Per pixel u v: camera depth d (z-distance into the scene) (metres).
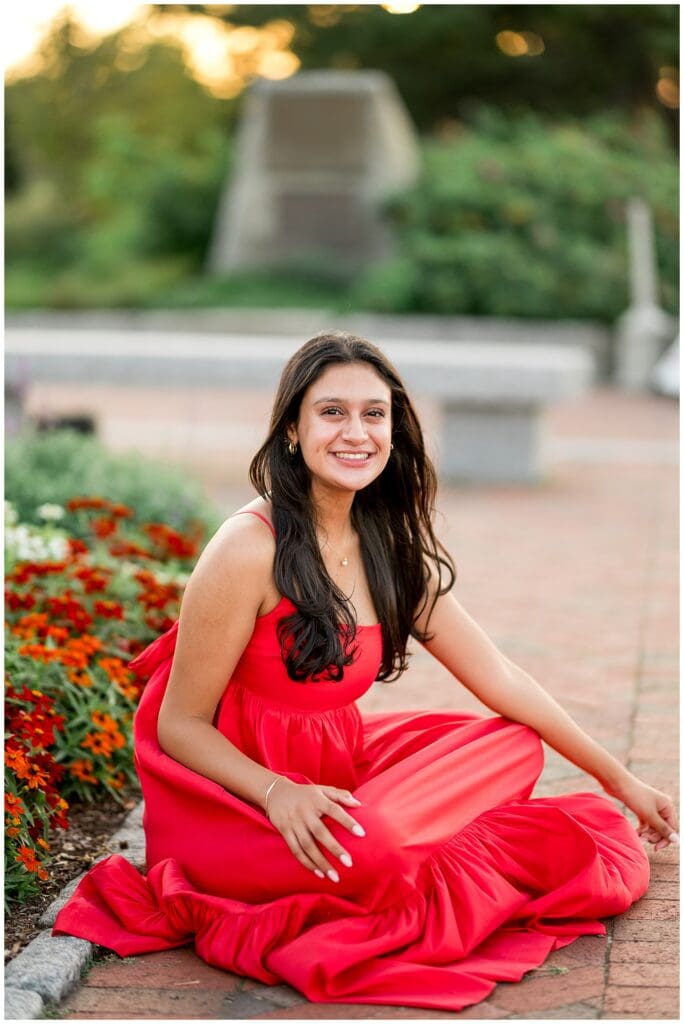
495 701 3.02
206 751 2.72
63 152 29.08
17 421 8.83
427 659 5.10
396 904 2.61
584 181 19.56
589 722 4.22
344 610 2.80
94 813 3.47
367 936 2.57
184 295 20.66
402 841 2.58
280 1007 2.45
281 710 2.83
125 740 3.60
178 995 2.50
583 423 13.73
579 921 2.78
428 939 2.58
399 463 2.92
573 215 19.50
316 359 2.73
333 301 19.89
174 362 9.35
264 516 2.78
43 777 2.97
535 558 7.05
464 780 2.77
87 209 27.98
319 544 2.83
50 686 3.50
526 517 8.27
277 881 2.63
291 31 26.39
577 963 2.62
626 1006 2.44
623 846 2.97
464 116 26.02
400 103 26.34
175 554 5.12
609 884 2.77
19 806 2.90
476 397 9.37
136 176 26.28
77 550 4.44
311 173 21.17
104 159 27.16
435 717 3.22
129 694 3.68
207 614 2.69
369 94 20.89
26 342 10.19
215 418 13.72
